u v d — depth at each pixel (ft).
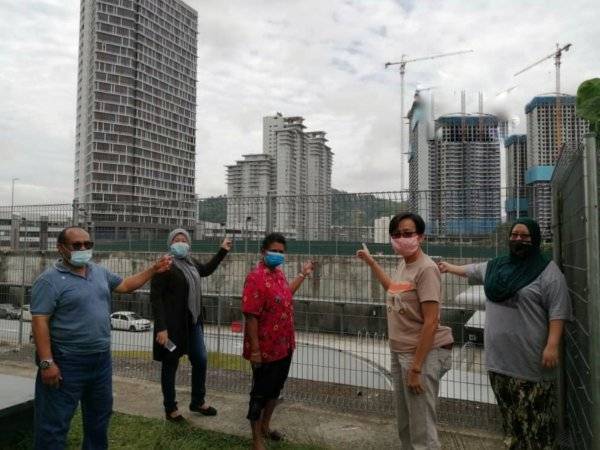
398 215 10.77
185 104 234.79
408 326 10.52
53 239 24.45
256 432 12.25
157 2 218.79
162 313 14.19
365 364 17.46
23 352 23.72
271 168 167.63
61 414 10.36
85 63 205.87
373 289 17.22
